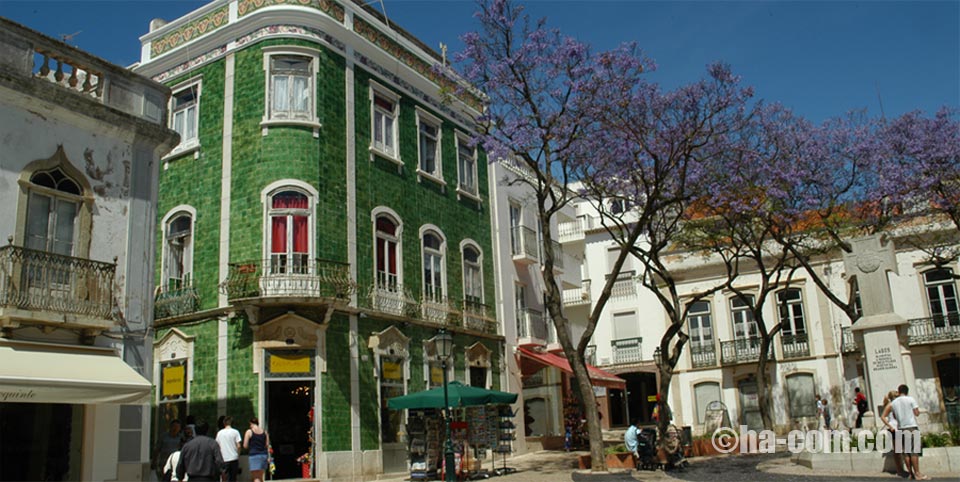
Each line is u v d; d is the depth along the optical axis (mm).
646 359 34531
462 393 16719
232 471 12984
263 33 19031
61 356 11508
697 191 19391
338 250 18516
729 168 20047
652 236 20906
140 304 13172
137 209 13469
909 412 12680
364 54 20734
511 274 26016
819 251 23281
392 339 19562
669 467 16797
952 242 26797
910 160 20234
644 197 20547
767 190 19953
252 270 17484
